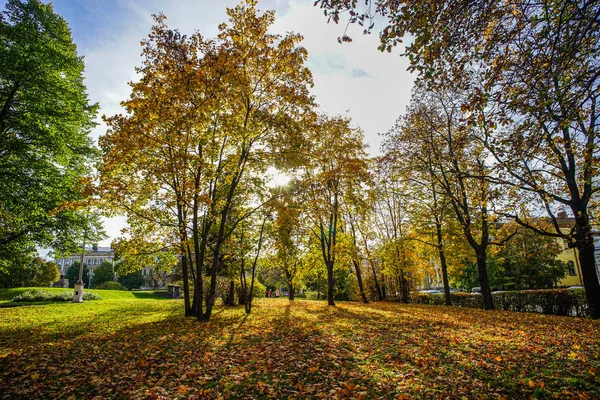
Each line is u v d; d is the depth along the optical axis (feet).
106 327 39.73
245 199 59.06
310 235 90.27
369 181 69.56
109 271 215.92
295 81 46.52
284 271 117.19
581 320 40.86
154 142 40.04
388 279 114.83
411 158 69.67
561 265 120.78
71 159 68.85
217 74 41.16
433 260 101.14
